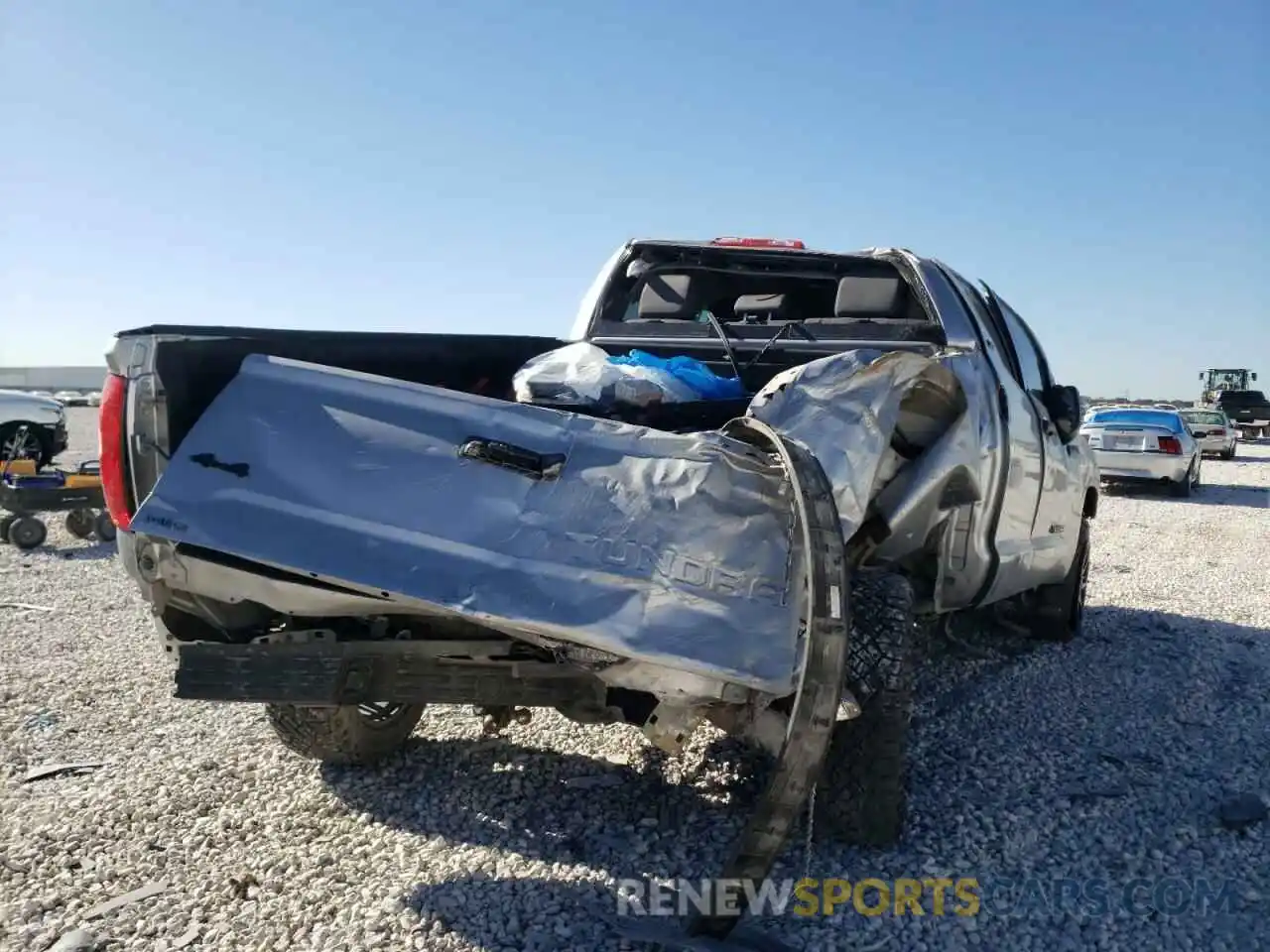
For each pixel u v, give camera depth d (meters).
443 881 3.18
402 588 2.68
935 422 3.82
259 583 2.91
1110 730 4.64
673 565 2.66
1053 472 5.39
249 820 3.65
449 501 2.78
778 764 2.47
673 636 2.61
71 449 23.44
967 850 3.31
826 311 5.38
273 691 2.92
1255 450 38.34
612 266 5.43
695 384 3.86
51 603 7.72
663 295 5.28
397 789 3.90
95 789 3.96
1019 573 5.09
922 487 3.67
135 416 3.02
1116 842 3.42
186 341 3.01
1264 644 6.49
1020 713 4.88
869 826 3.19
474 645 2.94
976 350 4.40
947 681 5.40
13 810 3.78
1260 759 4.25
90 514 11.09
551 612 2.62
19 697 5.17
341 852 3.40
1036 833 3.45
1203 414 31.81
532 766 4.11
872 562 3.76
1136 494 19.12
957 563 4.22
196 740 4.54
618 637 2.60
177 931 2.91
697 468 2.73
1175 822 3.59
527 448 2.80
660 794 3.82
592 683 2.95
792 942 2.78
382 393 2.92
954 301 4.55
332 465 2.86
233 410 2.96
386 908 3.01
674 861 3.29
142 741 4.54
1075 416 5.31
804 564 2.60
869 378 3.20
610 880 3.16
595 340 4.93
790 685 2.58
